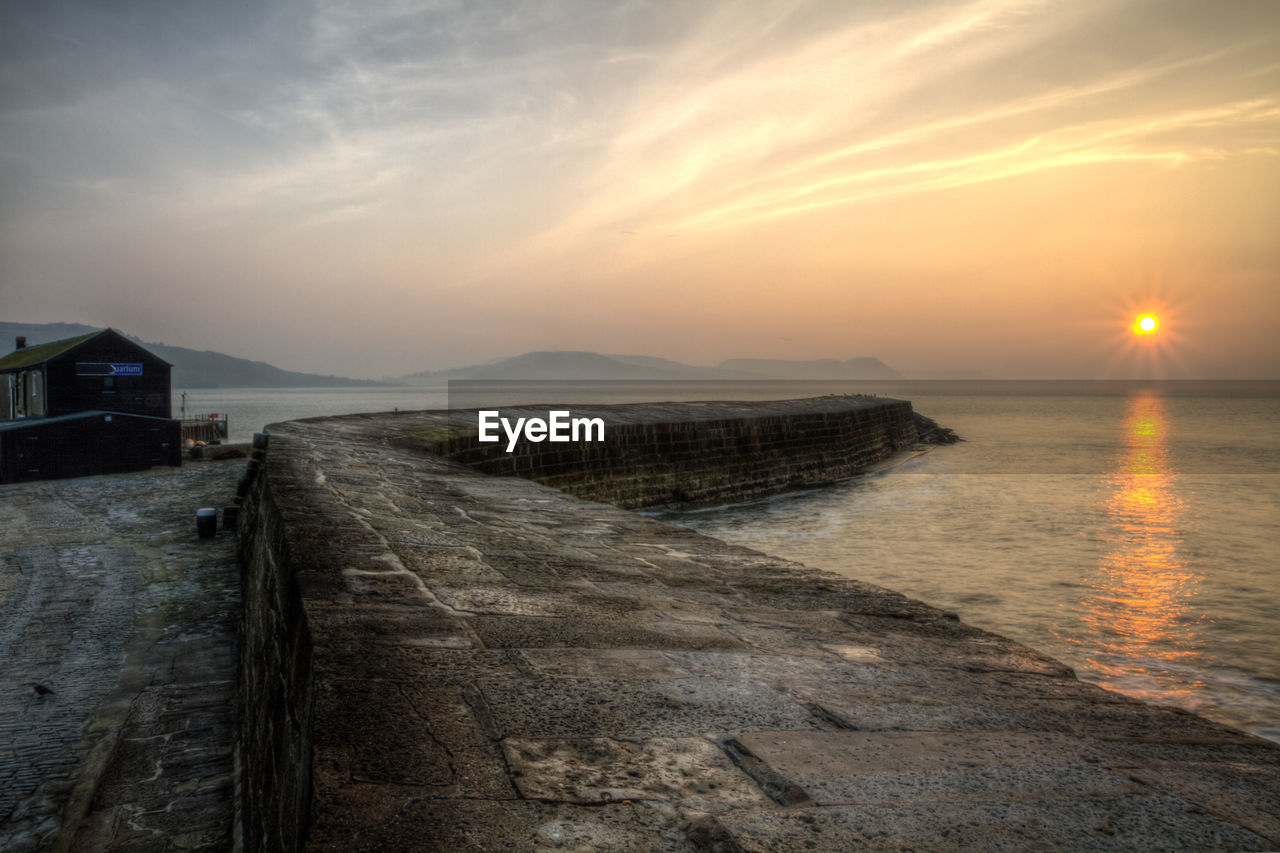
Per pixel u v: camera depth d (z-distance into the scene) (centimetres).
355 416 2022
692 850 177
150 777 714
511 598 419
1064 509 2986
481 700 262
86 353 3756
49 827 634
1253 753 288
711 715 273
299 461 977
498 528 686
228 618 1186
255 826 457
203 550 1642
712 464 3009
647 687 296
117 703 879
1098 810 213
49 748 770
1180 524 2662
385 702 250
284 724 332
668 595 492
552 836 179
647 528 783
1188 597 1739
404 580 427
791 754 240
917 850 182
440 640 326
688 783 216
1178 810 217
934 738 267
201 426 5172
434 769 208
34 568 1491
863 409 4547
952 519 2744
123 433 3066
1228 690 1198
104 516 2053
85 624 1159
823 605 505
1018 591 1783
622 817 192
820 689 318
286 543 501
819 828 191
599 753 231
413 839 173
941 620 484
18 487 2620
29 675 960
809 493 3403
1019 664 396
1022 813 207
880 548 2261
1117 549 2247
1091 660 1331
